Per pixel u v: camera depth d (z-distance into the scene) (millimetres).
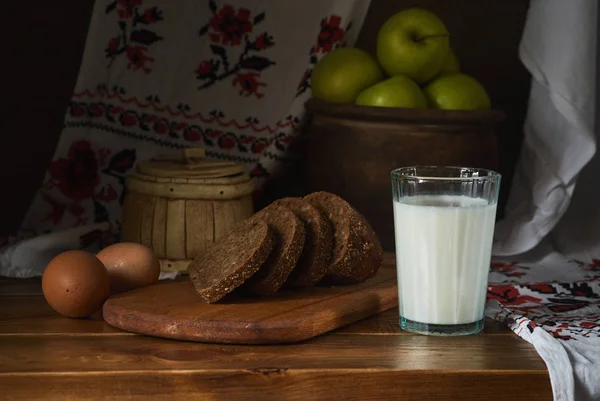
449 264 1032
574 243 1317
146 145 1353
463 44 1414
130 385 964
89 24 1360
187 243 1179
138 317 1028
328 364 979
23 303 1115
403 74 1252
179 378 964
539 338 1019
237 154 1368
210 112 1363
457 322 1040
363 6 1330
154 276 1114
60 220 1340
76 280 1052
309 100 1283
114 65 1330
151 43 1339
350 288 1104
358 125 1231
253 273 1051
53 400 962
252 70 1357
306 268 1092
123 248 1107
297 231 1067
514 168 1426
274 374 967
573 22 1257
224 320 1015
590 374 982
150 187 1180
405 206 1038
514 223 1304
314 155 1271
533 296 1139
